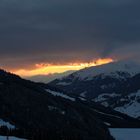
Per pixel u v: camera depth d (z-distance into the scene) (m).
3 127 180.38
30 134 179.75
